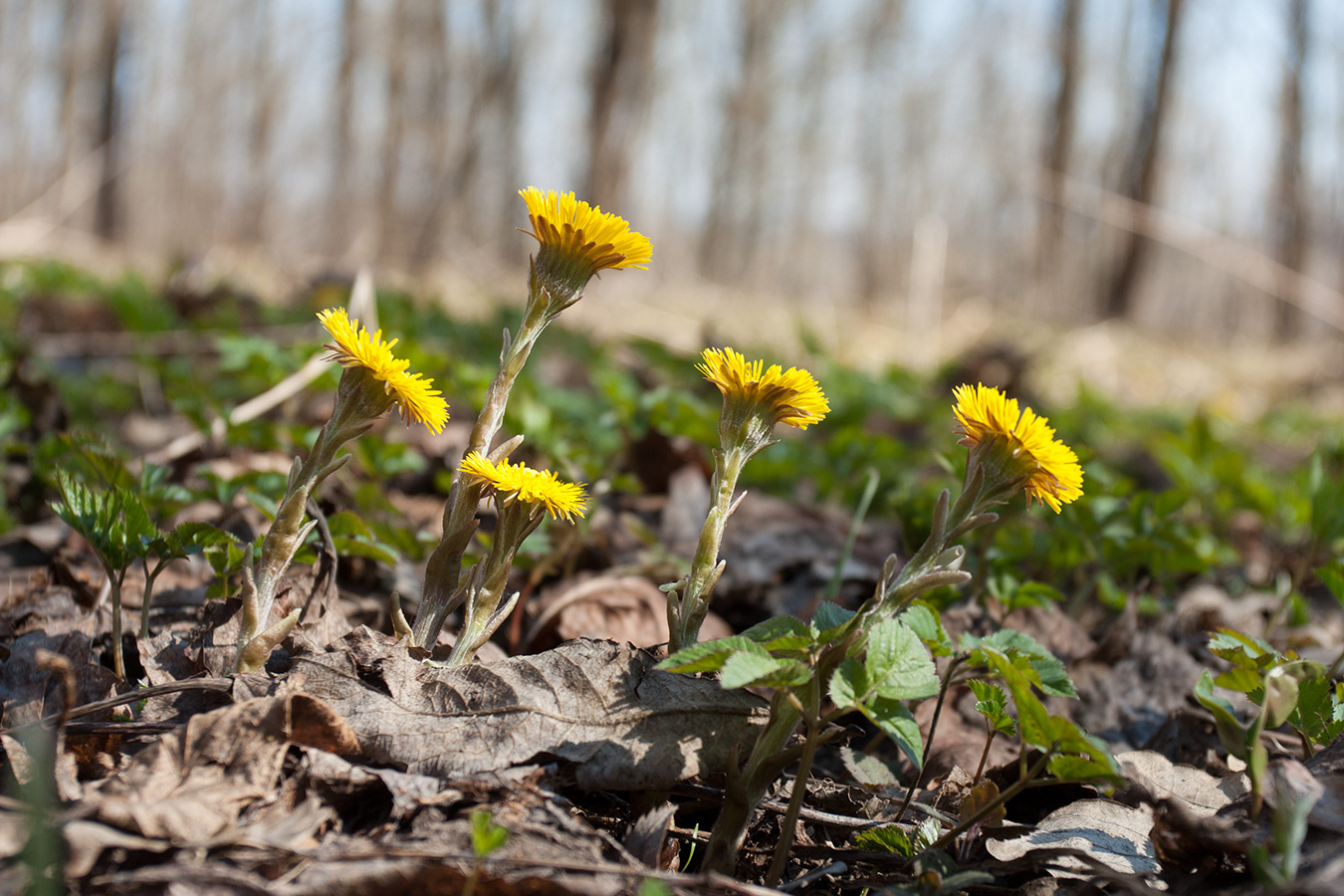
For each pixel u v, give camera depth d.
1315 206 22.56
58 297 5.47
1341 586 1.68
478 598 1.19
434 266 12.82
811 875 1.12
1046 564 2.40
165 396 3.32
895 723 1.03
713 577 1.18
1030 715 1.08
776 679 1.02
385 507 2.18
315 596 1.43
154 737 1.17
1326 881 0.94
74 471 2.04
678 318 9.71
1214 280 27.36
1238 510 3.52
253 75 25.23
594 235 1.11
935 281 8.33
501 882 0.96
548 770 1.13
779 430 4.35
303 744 1.11
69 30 20.95
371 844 1.01
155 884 0.92
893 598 1.08
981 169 34.16
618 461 3.17
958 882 1.06
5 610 1.55
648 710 1.19
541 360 4.91
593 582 1.93
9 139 23.17
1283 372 11.16
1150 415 6.52
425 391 1.06
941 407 5.32
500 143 22.42
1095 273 20.75
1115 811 1.27
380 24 21.73
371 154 23.36
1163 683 1.85
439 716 1.16
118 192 19.50
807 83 34.38
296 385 2.82
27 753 1.08
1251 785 1.15
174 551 1.35
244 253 11.70
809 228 36.81
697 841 1.21
